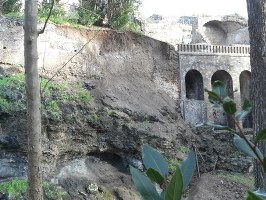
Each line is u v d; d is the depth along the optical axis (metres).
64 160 14.92
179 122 19.80
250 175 19.20
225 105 2.13
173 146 17.50
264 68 9.96
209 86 21.64
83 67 17.88
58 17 18.20
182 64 21.34
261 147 8.56
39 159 7.21
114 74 18.88
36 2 7.42
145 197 2.24
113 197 14.74
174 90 20.86
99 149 15.84
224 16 27.78
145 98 18.84
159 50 20.97
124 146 16.25
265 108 9.81
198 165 18.66
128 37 19.92
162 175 2.29
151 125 17.34
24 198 12.01
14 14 17.31
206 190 16.80
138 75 19.84
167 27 23.47
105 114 16.28
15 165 13.21
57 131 14.45
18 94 14.09
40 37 16.81
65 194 13.49
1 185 12.18
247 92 23.56
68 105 15.22
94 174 15.31
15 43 16.27
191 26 26.73
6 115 13.45
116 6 19.97
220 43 28.89
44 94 14.59
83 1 19.48
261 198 1.90
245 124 21.94
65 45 17.62
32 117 7.21
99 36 18.94
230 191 17.00
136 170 2.34
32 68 7.27
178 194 2.02
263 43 10.05
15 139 13.33
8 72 15.70
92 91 17.09
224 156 19.59
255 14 10.23
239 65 22.44
